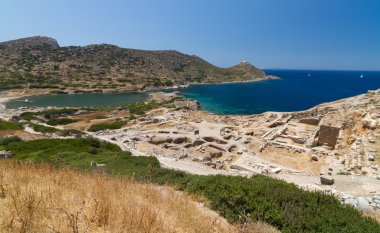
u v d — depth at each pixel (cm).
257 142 4081
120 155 2930
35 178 857
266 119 5484
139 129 5225
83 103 10475
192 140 4288
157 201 880
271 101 11088
